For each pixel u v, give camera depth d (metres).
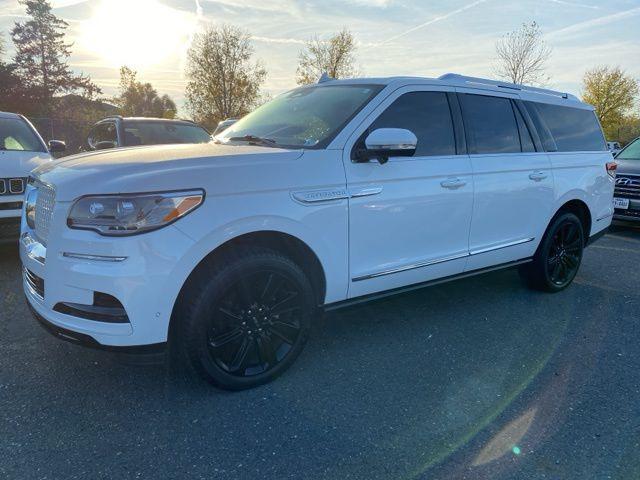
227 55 42.12
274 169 2.81
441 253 3.72
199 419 2.67
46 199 2.78
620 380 3.19
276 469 2.31
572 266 5.02
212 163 2.68
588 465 2.38
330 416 2.73
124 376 3.08
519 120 4.34
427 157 3.54
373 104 3.33
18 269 5.21
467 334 3.87
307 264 3.10
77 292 2.50
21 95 46.31
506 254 4.28
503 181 4.04
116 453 2.38
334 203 3.02
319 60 42.22
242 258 2.73
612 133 49.31
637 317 4.32
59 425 2.58
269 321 2.97
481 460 2.39
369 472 2.30
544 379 3.19
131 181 2.45
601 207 5.22
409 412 2.78
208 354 2.75
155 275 2.46
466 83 3.99
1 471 2.24
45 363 3.21
